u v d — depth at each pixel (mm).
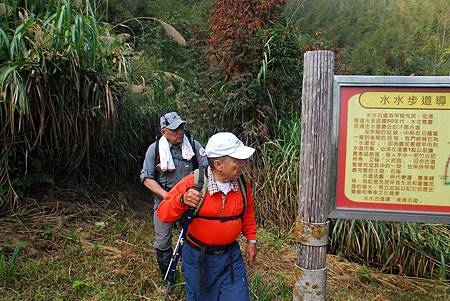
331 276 3721
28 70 3920
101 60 4418
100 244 3916
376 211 2480
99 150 5000
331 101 2463
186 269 2416
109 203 4848
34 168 4496
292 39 4996
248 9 4746
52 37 4039
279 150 4621
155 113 5934
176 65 8664
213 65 4941
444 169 2428
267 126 4805
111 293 3127
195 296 2412
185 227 2371
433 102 2410
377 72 10617
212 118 4891
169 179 3244
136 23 10219
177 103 5988
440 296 3580
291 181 4461
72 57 4078
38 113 4230
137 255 3754
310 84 2453
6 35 4035
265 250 4121
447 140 2416
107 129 4715
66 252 3621
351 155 2484
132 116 5422
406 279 3893
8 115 3986
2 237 3701
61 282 3219
